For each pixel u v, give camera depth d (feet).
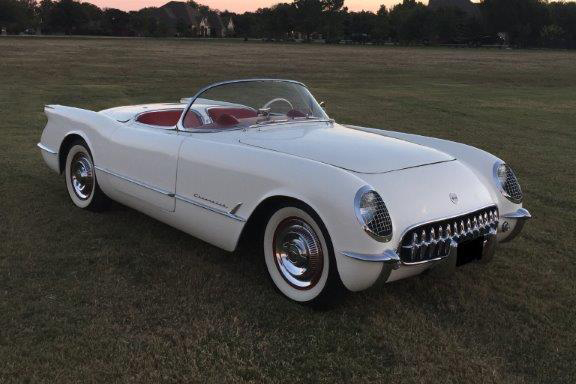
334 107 48.73
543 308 11.59
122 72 80.74
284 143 12.27
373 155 11.72
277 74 87.25
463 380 8.99
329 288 10.55
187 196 12.81
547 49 341.62
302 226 10.84
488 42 365.40
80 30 379.55
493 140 33.24
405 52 211.82
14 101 44.60
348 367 9.25
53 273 12.37
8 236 14.49
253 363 9.27
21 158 23.72
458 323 10.85
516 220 12.42
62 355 9.23
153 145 13.67
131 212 16.93
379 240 9.75
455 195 11.16
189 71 86.69
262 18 382.01
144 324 10.35
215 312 10.89
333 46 283.18
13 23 353.92
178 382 8.68
